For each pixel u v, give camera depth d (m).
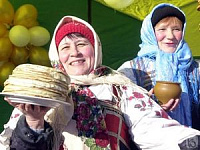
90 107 1.87
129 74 2.57
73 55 1.97
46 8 4.17
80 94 1.90
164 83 2.31
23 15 3.69
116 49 4.33
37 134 1.58
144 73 2.59
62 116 1.81
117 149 1.85
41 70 1.61
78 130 1.83
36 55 3.77
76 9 4.22
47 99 1.57
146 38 2.70
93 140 1.82
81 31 2.00
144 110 1.90
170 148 1.77
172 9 2.63
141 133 1.85
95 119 1.85
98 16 4.28
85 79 1.96
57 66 2.03
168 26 2.64
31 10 3.74
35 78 1.59
